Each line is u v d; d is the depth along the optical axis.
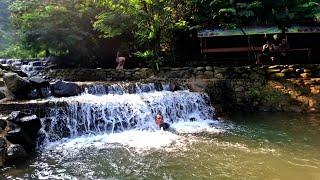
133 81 14.91
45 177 7.24
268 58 16.30
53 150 9.02
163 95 12.30
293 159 8.16
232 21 17.31
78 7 18.03
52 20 17.55
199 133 10.63
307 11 16.58
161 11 17.34
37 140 9.44
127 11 17.22
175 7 18.28
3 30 31.62
